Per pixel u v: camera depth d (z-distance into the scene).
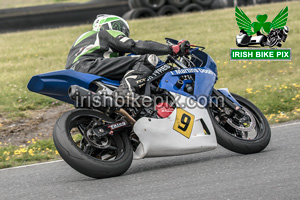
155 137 16.00
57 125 14.75
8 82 39.34
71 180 15.66
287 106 28.89
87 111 15.32
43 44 62.56
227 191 12.74
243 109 18.09
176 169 15.88
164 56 17.98
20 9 81.25
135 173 15.84
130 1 85.19
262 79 37.00
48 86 14.90
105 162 14.87
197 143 16.58
